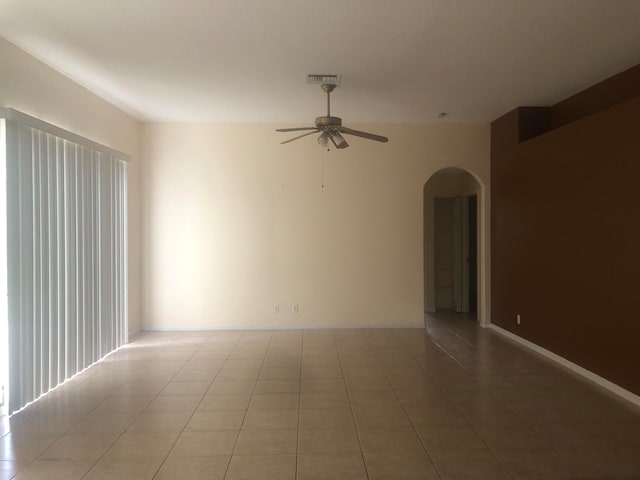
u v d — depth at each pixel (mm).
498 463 2834
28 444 3113
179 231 6578
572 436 3195
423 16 3318
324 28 3504
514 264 5961
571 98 5328
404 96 5293
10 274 3518
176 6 3146
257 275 6652
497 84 4879
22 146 3641
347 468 2783
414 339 6062
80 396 4004
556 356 4980
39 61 4059
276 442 3127
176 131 6551
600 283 4199
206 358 5184
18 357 3619
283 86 4891
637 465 2803
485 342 5891
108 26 3441
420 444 3088
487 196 6734
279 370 4746
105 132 5371
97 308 4930
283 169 6641
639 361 3719
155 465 2832
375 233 6715
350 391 4109
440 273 8547
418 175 6703
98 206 4965
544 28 3529
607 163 4074
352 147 6691
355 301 6723
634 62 4270
